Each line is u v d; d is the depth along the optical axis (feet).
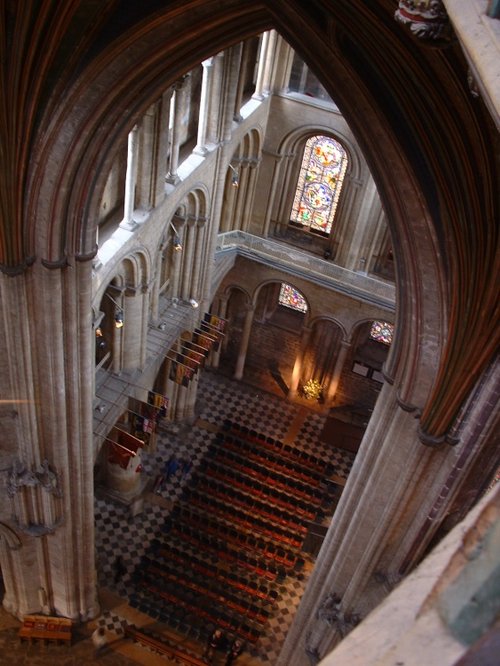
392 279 120.67
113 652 93.61
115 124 54.95
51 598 92.94
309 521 112.78
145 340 96.37
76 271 61.87
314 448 131.34
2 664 90.63
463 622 7.05
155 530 108.99
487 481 56.24
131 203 79.36
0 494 77.92
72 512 80.23
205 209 100.94
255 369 143.02
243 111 105.60
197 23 49.60
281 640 99.50
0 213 54.90
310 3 44.65
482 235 43.62
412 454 56.24
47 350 64.85
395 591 8.10
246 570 106.52
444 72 39.88
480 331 45.73
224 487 114.42
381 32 41.14
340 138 110.83
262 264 123.13
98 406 90.33
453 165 44.06
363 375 134.62
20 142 52.01
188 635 97.40
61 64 50.65
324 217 122.11
